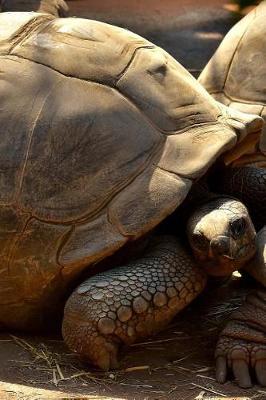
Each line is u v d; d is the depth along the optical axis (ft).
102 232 13.76
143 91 14.70
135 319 13.55
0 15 15.90
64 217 13.93
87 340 13.43
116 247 13.66
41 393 12.76
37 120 14.35
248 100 21.63
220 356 13.93
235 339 13.97
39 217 13.99
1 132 14.39
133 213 13.75
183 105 14.84
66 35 15.20
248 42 22.21
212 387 13.48
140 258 14.29
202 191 15.11
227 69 22.41
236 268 14.16
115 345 13.61
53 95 14.53
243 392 13.38
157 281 13.74
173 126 14.56
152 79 14.88
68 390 12.96
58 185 14.05
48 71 14.76
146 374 13.82
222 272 14.19
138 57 15.10
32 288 14.26
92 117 14.30
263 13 22.54
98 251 13.65
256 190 16.20
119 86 14.65
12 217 14.08
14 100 14.57
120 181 13.99
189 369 14.10
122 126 14.30
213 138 14.51
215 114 15.08
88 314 13.42
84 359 13.78
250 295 14.26
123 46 15.21
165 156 14.20
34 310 14.64
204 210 14.33
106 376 13.60
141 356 14.48
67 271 13.94
